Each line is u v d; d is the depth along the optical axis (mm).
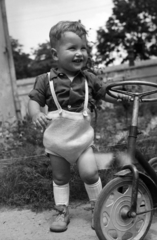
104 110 5164
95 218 1791
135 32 24234
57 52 2107
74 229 2201
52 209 2537
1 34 4297
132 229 1945
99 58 4777
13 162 2881
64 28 2055
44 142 2180
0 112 4070
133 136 1929
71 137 2082
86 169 2098
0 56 4250
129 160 1914
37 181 2670
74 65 2072
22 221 2383
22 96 8773
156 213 2359
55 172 2225
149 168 2055
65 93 2084
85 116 2107
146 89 6559
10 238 2137
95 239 2039
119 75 8242
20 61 25094
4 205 2664
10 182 2721
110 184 1815
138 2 23875
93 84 2252
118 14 23922
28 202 2652
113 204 1869
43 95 2158
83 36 2102
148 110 5637
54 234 2150
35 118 2041
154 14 23906
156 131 3496
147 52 24375
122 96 2094
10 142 3441
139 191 1941
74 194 2666
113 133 3695
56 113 2105
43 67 23094
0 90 4195
